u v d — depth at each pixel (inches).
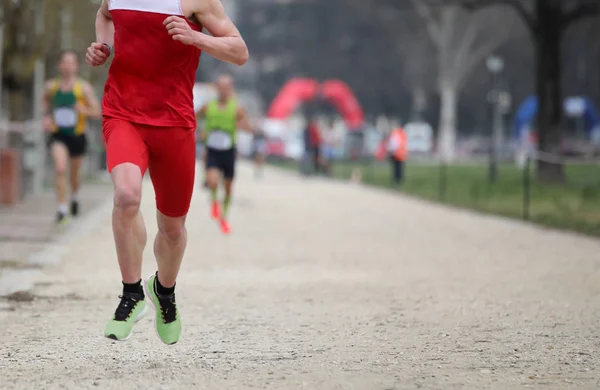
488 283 1055.0
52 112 1672.0
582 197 2709.2
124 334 604.7
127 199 584.7
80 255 1278.3
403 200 2642.7
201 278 1091.9
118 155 588.7
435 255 1337.4
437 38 7081.7
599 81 7746.1
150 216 1964.8
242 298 945.5
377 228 1765.5
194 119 608.4
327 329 776.3
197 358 657.0
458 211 2241.6
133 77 594.2
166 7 588.1
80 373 604.1
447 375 600.7
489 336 743.7
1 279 1043.9
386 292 986.1
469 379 589.3
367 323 803.4
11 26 2178.9
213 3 600.4
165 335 643.5
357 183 3710.6
